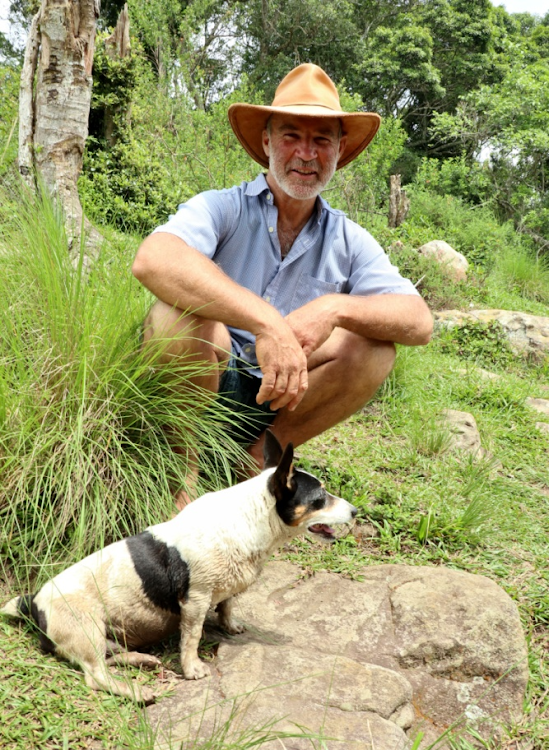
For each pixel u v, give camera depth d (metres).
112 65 9.58
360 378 3.34
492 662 2.69
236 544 2.36
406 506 3.94
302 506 2.44
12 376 3.13
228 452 3.34
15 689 2.16
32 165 5.69
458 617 2.81
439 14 28.97
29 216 3.65
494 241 12.91
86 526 2.85
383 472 4.42
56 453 2.88
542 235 15.59
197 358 2.97
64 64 5.63
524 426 5.82
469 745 2.43
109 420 3.02
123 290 3.34
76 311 3.13
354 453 4.58
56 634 2.25
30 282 3.36
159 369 3.07
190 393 3.07
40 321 3.22
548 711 2.71
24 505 2.93
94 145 9.51
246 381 3.33
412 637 2.72
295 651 2.50
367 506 3.81
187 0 21.17
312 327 2.88
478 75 28.80
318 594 2.96
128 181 8.51
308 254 3.34
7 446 2.96
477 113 18.44
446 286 9.64
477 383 6.62
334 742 2.03
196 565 2.30
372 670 2.42
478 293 10.15
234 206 3.21
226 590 2.39
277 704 2.18
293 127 3.10
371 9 32.19
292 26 27.19
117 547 2.41
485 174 17.02
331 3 27.64
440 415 5.43
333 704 2.22
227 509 2.42
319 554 3.34
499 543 3.81
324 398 3.39
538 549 3.79
